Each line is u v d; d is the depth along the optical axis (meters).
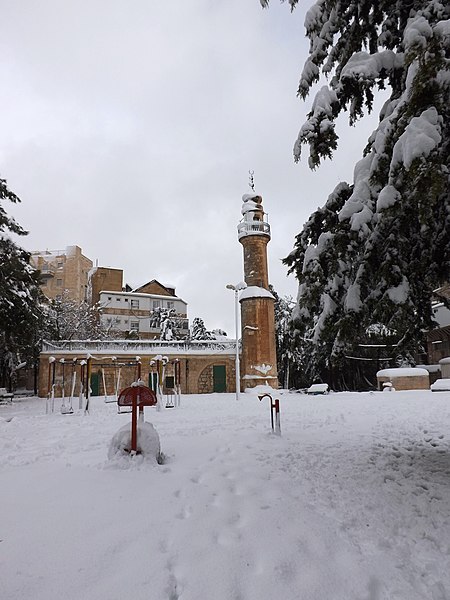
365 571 3.97
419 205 5.01
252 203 45.56
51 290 86.06
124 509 5.25
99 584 3.57
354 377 46.94
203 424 14.13
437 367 44.03
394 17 7.26
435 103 5.30
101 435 11.93
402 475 6.91
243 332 42.53
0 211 27.55
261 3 7.83
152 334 71.62
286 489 6.25
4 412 22.77
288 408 20.20
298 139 7.05
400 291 6.23
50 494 5.80
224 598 3.49
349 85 7.20
